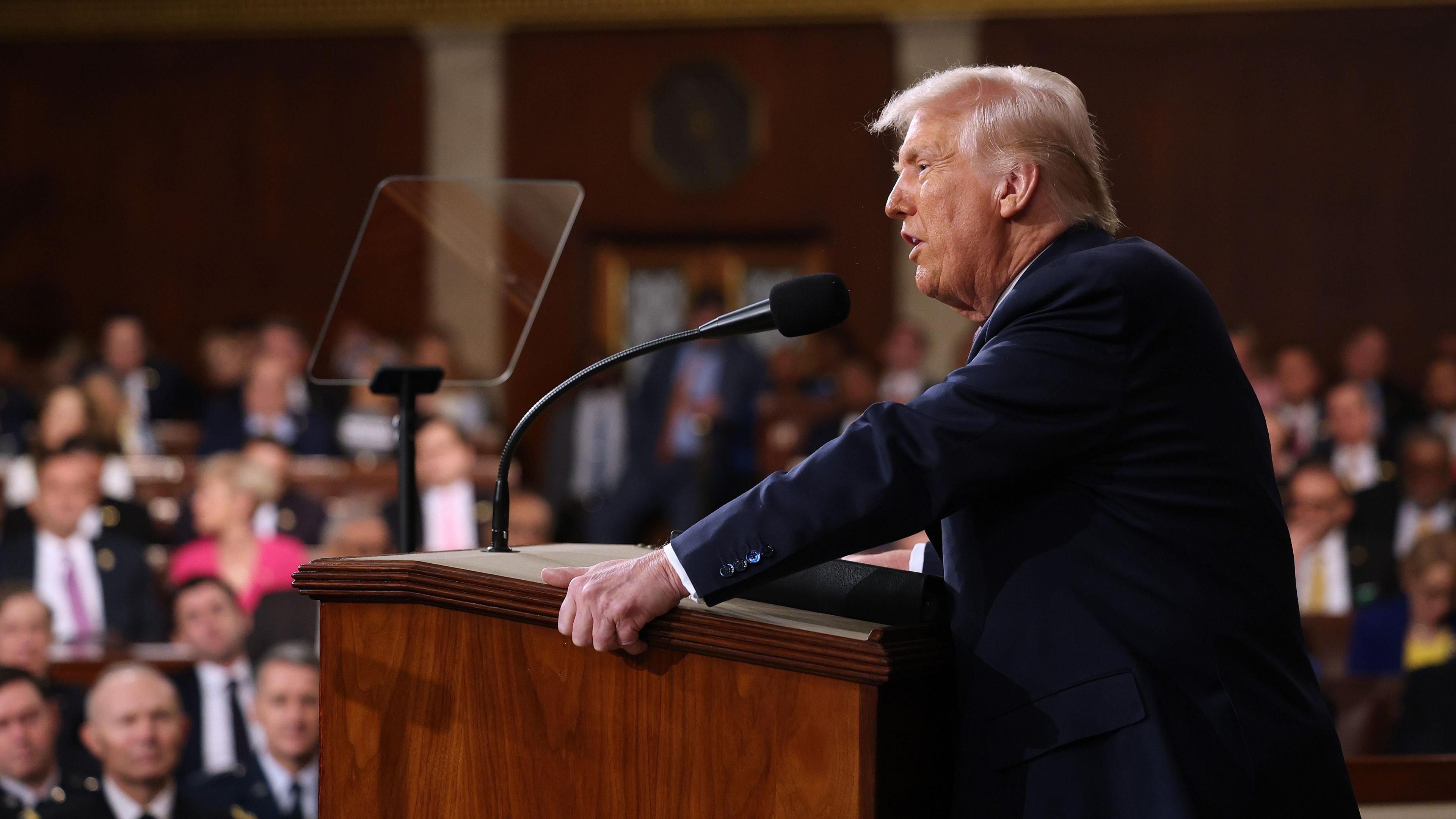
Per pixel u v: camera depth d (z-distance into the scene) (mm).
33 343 25750
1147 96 24562
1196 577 3562
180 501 14398
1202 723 3455
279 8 25484
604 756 3543
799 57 25047
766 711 3369
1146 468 3564
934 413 3457
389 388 4895
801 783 3312
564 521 19609
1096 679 3461
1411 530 15070
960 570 3740
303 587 3840
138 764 8578
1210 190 24500
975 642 3625
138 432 17734
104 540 12266
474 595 3641
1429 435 15477
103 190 25797
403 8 25422
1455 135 24047
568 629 3469
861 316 24453
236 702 9820
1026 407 3457
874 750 3238
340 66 25594
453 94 25422
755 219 25125
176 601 10344
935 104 3990
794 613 3721
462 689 3711
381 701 3791
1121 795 3383
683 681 3461
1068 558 3578
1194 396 3600
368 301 5691
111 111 25797
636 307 25453
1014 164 3820
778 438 18016
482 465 14883
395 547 13484
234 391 18344
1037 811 3455
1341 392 17984
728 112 25188
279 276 25703
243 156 25750
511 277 5680
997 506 3693
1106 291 3527
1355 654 10500
